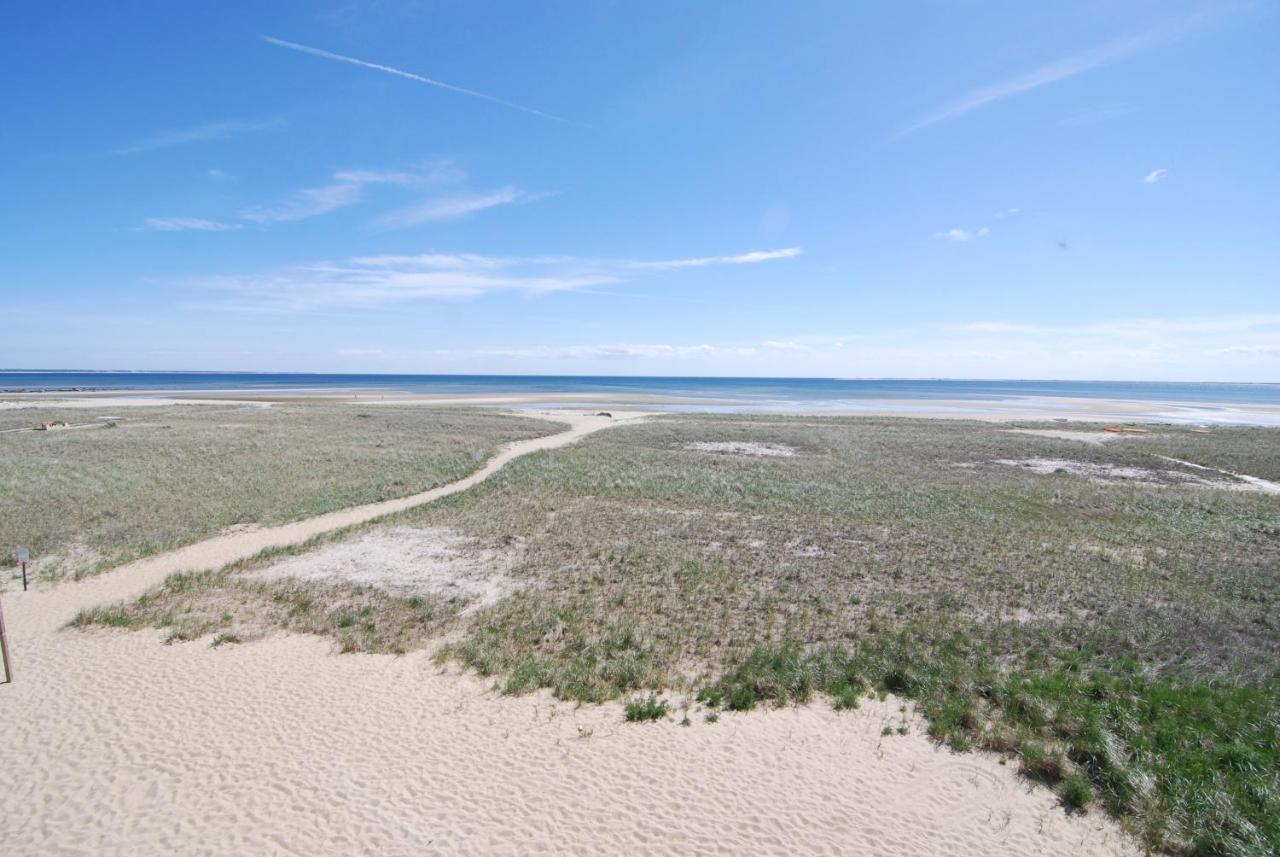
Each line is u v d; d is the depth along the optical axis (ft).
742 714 32.55
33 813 24.22
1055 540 68.59
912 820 24.54
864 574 56.34
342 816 24.31
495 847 22.86
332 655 39.17
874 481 103.50
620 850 22.77
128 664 36.99
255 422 180.75
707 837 23.45
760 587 52.70
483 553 61.82
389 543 65.10
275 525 72.08
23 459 105.50
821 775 27.32
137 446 123.34
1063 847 23.35
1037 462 128.47
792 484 98.53
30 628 42.37
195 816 24.20
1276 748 29.25
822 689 35.27
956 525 74.49
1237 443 157.48
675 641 41.55
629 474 104.42
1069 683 35.47
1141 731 30.40
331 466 108.37
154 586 51.52
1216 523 78.28
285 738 29.50
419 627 44.06
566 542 65.41
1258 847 22.84
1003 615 47.34
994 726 31.22
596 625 44.32
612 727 31.04
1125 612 47.70
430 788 26.02
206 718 31.14
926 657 39.17
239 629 42.96
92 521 69.56
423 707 32.71
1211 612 48.24
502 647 40.42
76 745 28.60
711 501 85.76
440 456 122.01
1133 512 83.97
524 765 27.73
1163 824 24.32
